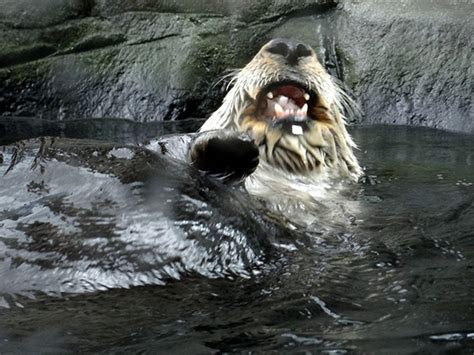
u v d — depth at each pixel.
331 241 6.47
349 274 5.66
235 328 4.64
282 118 8.17
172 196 5.51
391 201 8.05
